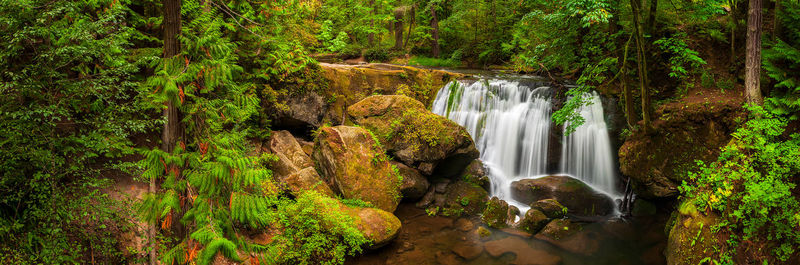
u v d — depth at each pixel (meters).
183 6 6.21
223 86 3.79
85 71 4.59
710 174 6.38
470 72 15.81
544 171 10.58
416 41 23.45
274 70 9.00
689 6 10.18
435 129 9.22
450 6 22.66
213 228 3.31
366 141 8.61
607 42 10.66
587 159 10.16
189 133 3.66
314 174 8.05
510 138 10.91
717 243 6.13
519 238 7.89
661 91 10.09
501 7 19.08
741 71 9.73
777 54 8.80
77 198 4.48
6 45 3.83
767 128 6.06
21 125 3.85
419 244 7.56
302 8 9.30
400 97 9.74
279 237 6.34
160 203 3.31
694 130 8.79
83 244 4.56
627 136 9.38
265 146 8.91
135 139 6.08
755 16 7.99
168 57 3.32
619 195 9.73
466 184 9.82
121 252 4.77
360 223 6.98
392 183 8.47
